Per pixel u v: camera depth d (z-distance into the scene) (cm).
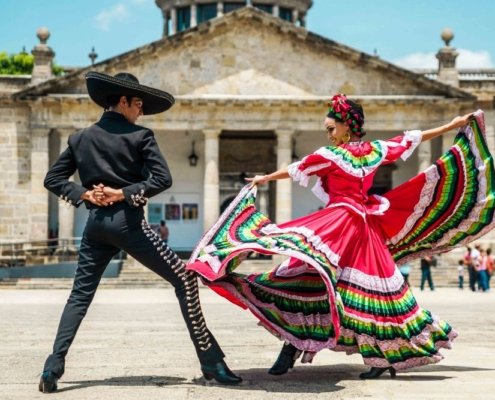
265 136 5612
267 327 800
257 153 5616
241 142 5619
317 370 880
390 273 811
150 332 1476
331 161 816
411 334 805
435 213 855
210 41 5216
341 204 813
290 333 796
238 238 810
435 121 5253
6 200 5288
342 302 793
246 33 5225
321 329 796
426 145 5169
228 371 779
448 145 5259
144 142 781
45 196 5166
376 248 816
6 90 5322
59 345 755
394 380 807
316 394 722
